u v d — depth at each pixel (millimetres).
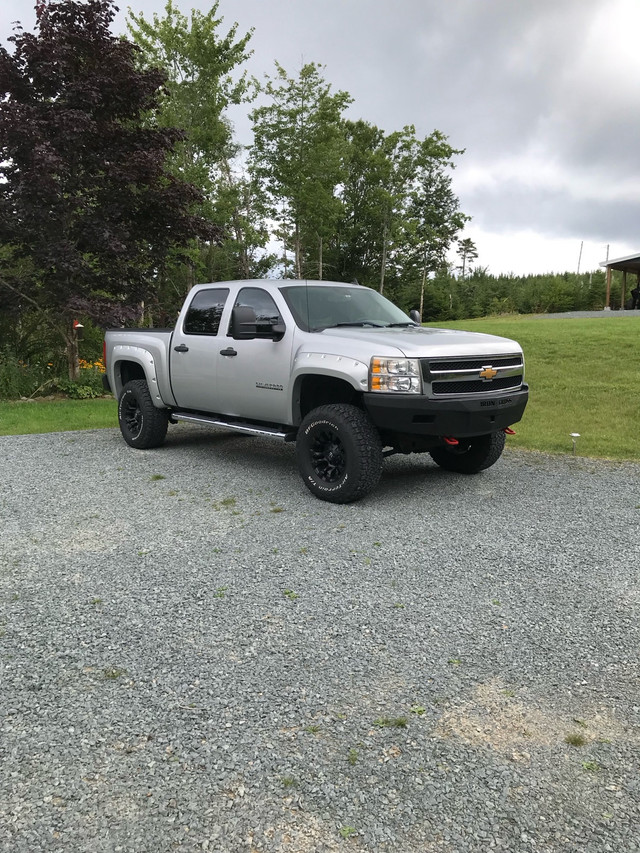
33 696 2678
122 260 13148
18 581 3867
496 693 2705
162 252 13703
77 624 3314
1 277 12906
